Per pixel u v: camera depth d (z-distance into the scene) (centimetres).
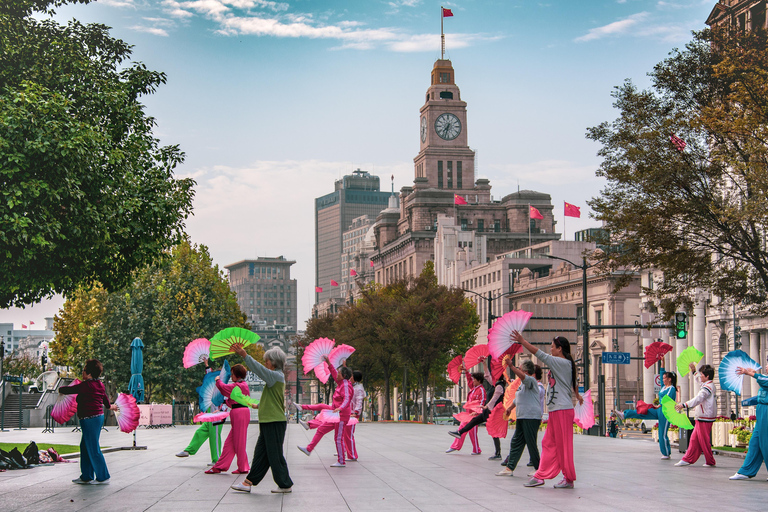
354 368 8150
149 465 1869
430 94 19288
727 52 2759
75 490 1346
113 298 6875
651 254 2848
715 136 2702
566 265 9312
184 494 1290
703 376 1836
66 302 7838
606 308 8219
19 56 2217
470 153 18962
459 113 19062
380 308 7175
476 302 12062
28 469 1730
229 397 1619
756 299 2867
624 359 4225
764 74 2553
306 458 2069
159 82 2603
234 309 7488
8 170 1852
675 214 2731
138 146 2455
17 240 1906
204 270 7025
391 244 17962
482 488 1373
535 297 9950
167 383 6725
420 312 6881
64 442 2838
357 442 2886
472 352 2167
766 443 1488
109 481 1483
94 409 1438
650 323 3400
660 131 2744
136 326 6750
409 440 3047
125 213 2277
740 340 4784
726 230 2661
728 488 1380
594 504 1172
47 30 2370
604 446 2622
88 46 2489
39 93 1961
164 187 2475
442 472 1667
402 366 7281
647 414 2069
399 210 19562
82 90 2283
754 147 2453
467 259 13025
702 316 5119
